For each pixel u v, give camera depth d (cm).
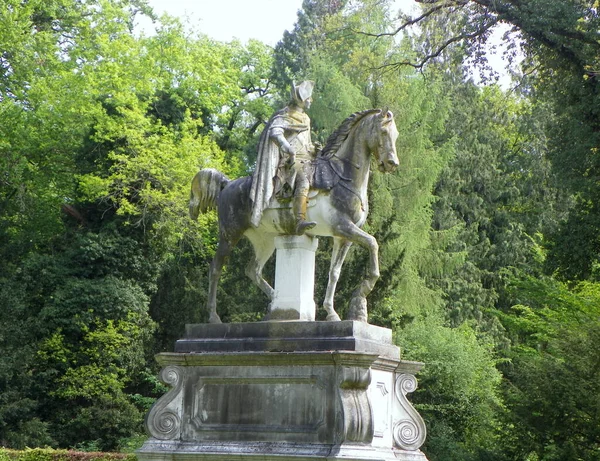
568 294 2506
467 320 3225
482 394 2566
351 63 3086
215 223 3162
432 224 3428
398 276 2567
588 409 1864
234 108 3831
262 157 1180
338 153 1172
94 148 3183
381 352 1130
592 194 2217
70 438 2719
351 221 1148
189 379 1171
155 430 1170
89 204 3144
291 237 1180
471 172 3638
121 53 3316
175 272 2977
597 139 2212
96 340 2831
